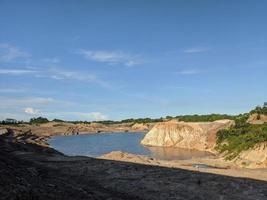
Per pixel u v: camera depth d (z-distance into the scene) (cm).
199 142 11956
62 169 4419
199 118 15475
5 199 1889
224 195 3459
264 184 3912
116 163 4912
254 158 6725
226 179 4053
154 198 3325
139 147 12625
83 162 4972
